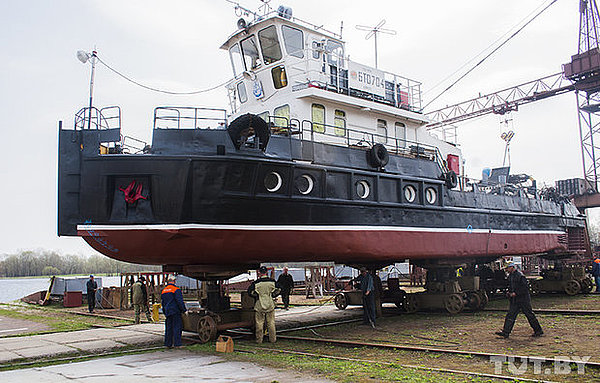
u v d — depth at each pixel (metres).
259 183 10.39
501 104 39.31
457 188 16.28
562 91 35.06
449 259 15.63
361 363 7.87
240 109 15.09
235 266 11.67
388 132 15.28
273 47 13.89
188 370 7.64
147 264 12.11
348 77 14.52
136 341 11.05
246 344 10.34
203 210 9.84
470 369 7.37
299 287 30.11
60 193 10.25
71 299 22.33
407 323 13.07
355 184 12.33
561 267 20.39
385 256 12.97
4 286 84.19
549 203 21.12
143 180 9.92
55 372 7.75
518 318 12.97
